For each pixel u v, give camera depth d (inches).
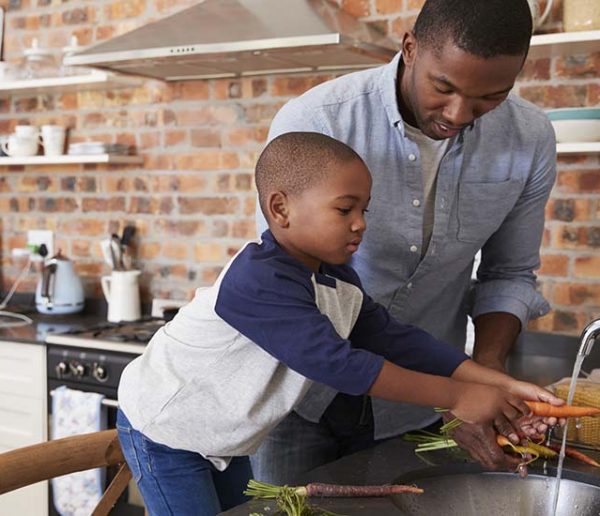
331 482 51.4
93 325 131.0
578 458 57.0
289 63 118.7
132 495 112.3
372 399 65.1
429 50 50.8
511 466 52.7
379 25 119.5
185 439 55.8
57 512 117.6
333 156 50.7
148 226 140.1
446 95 51.2
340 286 54.8
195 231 136.1
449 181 62.9
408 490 48.4
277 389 53.7
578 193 108.2
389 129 61.7
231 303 50.1
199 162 134.8
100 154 134.2
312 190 50.6
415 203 62.6
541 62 108.8
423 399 48.5
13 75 141.7
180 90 135.3
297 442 65.2
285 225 52.1
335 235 50.8
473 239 65.5
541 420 50.9
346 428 65.6
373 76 62.5
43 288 140.3
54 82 135.4
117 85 137.0
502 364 63.9
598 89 105.9
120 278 134.5
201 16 117.1
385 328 57.6
